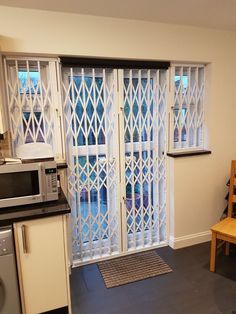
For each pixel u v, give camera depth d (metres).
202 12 2.08
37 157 1.97
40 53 2.00
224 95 2.67
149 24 2.26
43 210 1.69
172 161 2.58
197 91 2.67
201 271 2.33
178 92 2.58
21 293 1.70
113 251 2.62
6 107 2.02
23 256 1.67
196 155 2.64
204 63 2.58
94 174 2.41
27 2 1.82
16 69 2.05
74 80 2.23
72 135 2.28
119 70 2.30
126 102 2.40
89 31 2.10
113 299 2.01
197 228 2.81
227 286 2.12
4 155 2.08
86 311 1.90
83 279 2.25
